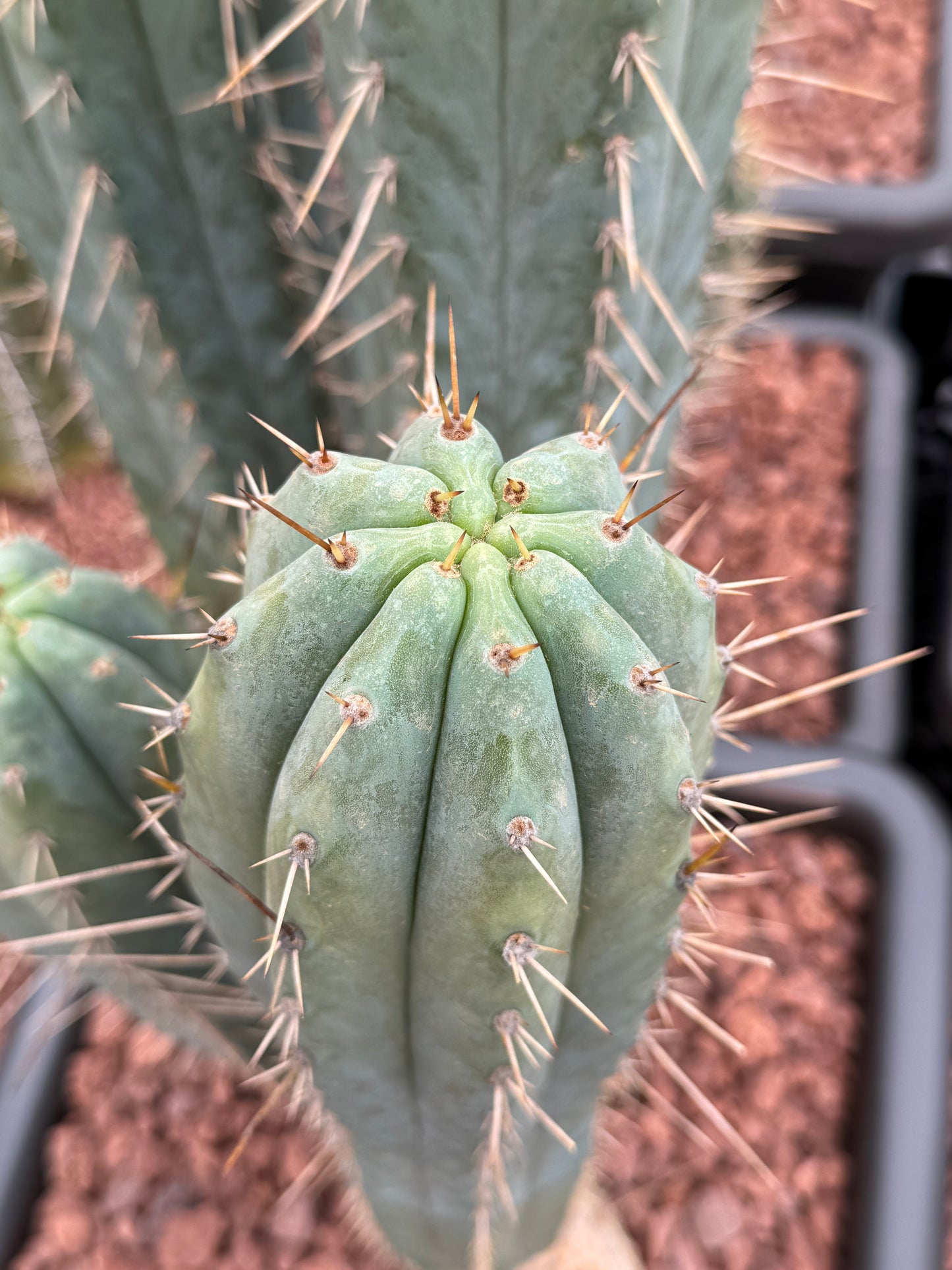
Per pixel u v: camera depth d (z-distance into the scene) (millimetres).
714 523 596
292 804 184
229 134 305
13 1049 424
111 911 306
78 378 372
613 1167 416
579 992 232
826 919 463
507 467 200
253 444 368
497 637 175
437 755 182
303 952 200
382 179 261
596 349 290
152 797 294
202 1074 427
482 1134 247
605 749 185
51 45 264
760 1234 405
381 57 241
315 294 366
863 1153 407
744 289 474
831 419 626
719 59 266
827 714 523
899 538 571
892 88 763
